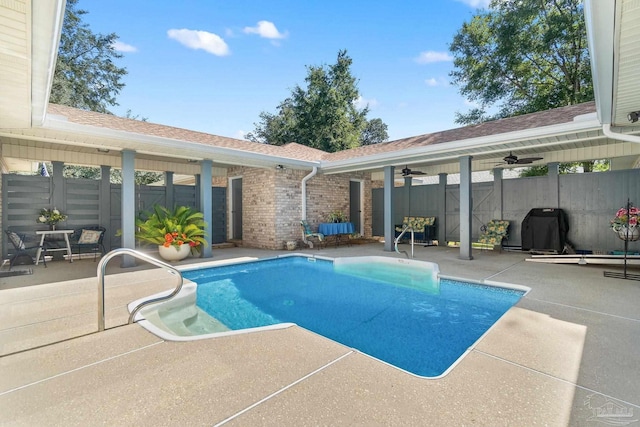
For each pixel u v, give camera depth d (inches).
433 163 434.0
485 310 199.6
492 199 416.5
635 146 312.3
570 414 83.7
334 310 204.1
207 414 83.4
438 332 167.5
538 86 708.7
